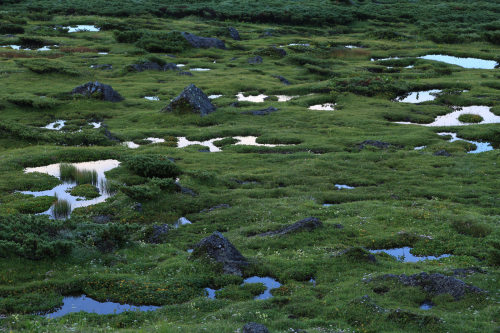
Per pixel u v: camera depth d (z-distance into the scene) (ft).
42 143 152.56
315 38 347.36
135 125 176.76
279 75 253.24
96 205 106.22
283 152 149.07
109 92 201.87
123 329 50.85
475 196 111.45
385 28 372.79
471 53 294.87
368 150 147.33
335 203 111.34
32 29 332.60
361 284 65.87
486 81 231.30
